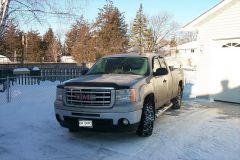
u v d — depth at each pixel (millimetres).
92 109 6375
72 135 7336
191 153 6125
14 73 18781
